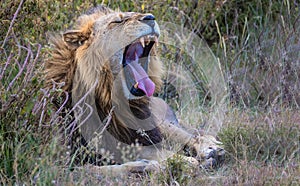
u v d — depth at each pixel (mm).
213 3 20891
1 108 11445
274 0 21250
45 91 11617
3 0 13398
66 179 10664
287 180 11109
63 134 12250
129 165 11922
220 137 14156
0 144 11125
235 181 11539
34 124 11539
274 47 19156
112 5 17172
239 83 17859
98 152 12281
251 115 15609
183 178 11312
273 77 17609
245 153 12211
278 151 13438
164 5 18766
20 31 13344
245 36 20438
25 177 10602
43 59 12492
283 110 15148
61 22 14688
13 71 12523
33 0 13648
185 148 13734
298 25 19891
